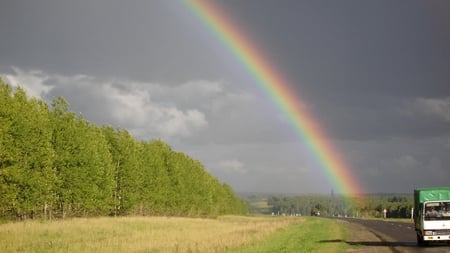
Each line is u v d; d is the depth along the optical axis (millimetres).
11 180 38281
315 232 43938
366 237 36594
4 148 36781
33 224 37906
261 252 25172
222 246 27703
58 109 48031
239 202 179750
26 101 42094
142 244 28734
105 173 54281
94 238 33219
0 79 39875
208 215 106438
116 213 65562
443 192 27734
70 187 47312
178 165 82875
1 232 33312
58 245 28078
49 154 42000
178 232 41219
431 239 26891
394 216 147500
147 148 71062
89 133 50812
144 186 68312
